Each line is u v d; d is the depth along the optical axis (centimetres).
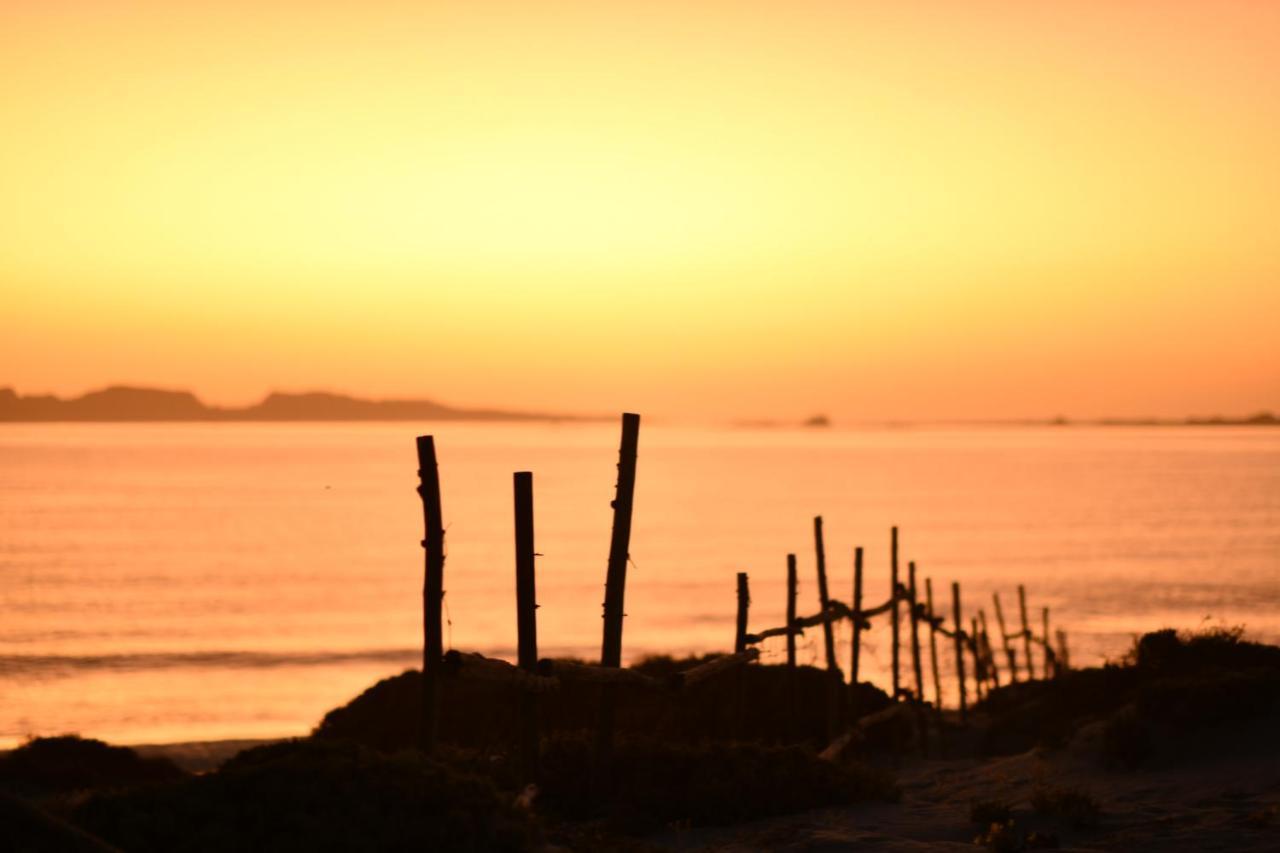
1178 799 1602
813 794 1606
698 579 12150
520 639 1383
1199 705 1917
